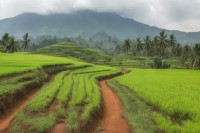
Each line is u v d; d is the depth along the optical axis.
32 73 20.61
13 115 10.22
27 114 9.73
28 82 16.62
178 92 17.53
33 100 12.06
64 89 16.81
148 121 10.67
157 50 78.50
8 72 17.33
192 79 29.02
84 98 14.63
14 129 7.81
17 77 17.00
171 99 14.59
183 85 22.06
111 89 22.88
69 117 9.77
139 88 19.72
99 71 43.97
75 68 43.06
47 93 14.19
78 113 10.77
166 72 45.44
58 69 34.72
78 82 23.03
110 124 11.10
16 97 12.65
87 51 143.88
